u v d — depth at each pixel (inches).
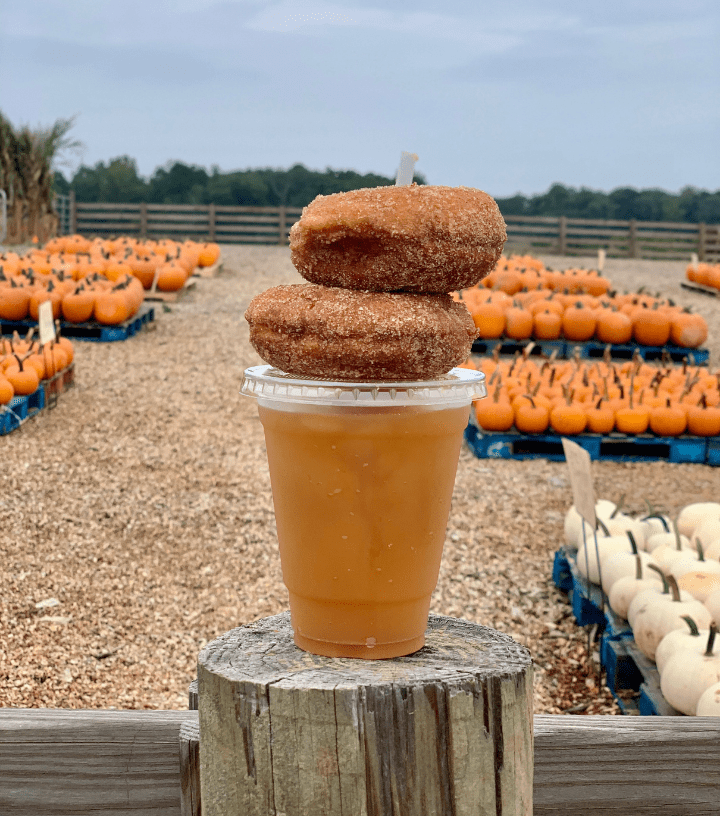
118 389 326.3
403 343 50.5
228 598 181.2
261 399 53.9
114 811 64.9
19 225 733.3
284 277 634.8
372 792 48.9
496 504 240.2
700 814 67.0
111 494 227.0
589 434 286.0
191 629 168.4
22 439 261.3
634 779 67.1
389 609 53.9
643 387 309.4
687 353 412.5
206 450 268.7
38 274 442.3
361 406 50.6
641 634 143.9
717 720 68.7
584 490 152.9
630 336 415.2
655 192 1390.3
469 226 52.2
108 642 161.2
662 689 130.3
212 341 414.0
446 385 52.1
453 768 49.6
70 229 975.0
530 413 280.8
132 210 1055.6
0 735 64.9
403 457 51.7
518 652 55.7
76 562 189.6
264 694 49.1
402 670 51.9
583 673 161.8
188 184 1307.8
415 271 52.2
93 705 141.1
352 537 52.5
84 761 65.0
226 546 204.5
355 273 52.5
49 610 169.0
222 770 50.7
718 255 987.3
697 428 286.0
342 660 53.9
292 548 54.3
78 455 253.6
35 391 283.4
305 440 51.9
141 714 66.3
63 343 316.8
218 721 50.7
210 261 612.1
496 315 410.3
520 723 51.7
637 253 994.1
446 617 63.8
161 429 285.4
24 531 200.2
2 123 715.4
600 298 456.8
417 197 51.8
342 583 53.2
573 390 292.8
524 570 201.6
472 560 204.2
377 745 48.8
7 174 718.5
